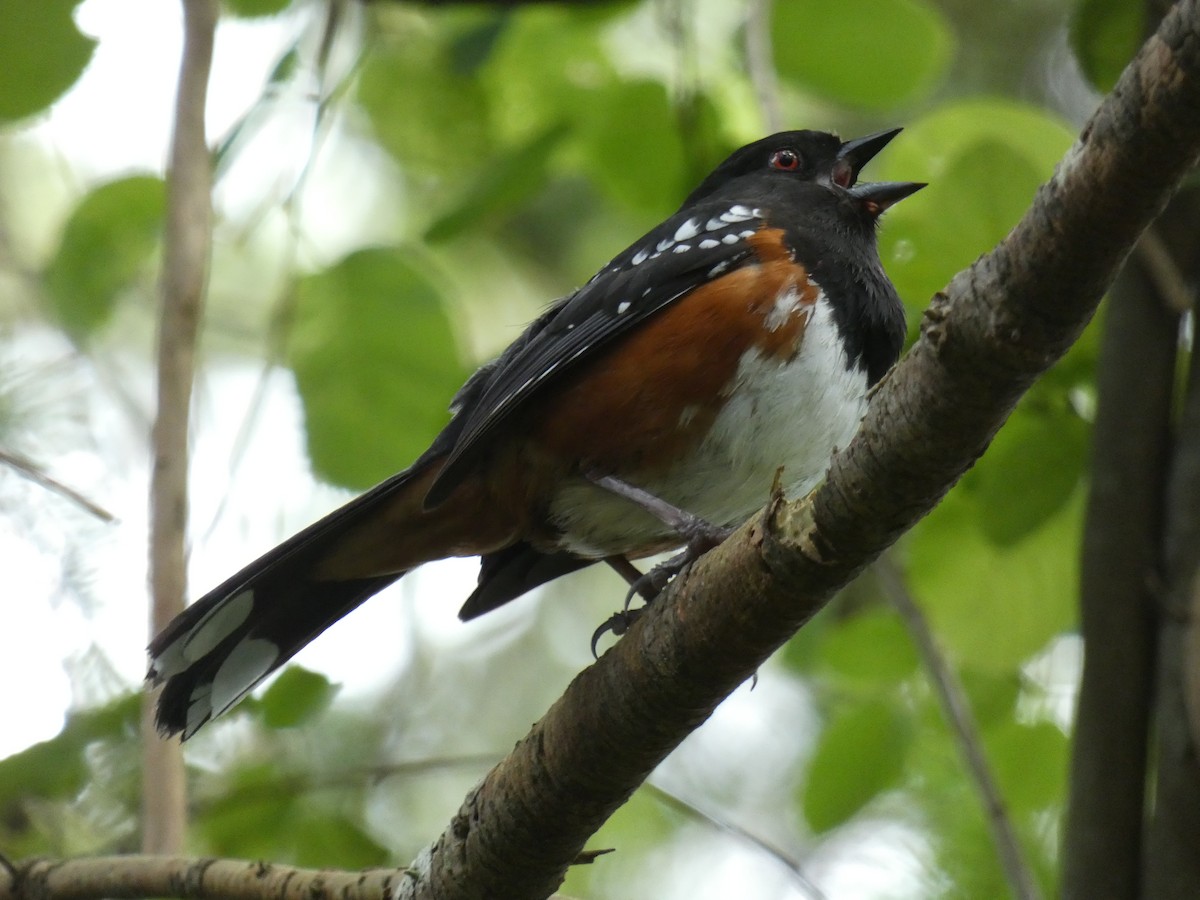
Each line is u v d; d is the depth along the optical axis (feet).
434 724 35.91
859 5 29.14
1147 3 26.27
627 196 30.35
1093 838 22.38
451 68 27.78
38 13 26.84
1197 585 21.24
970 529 26.91
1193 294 24.06
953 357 13.58
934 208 25.72
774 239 23.27
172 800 21.13
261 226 32.27
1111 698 22.61
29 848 24.04
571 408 22.80
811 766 27.20
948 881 26.55
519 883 17.65
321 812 24.39
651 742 16.62
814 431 22.89
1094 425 23.89
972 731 24.13
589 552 24.75
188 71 23.50
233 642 22.85
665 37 31.65
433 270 25.44
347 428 25.46
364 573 24.27
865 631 27.78
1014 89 40.32
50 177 38.24
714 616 15.83
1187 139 12.10
